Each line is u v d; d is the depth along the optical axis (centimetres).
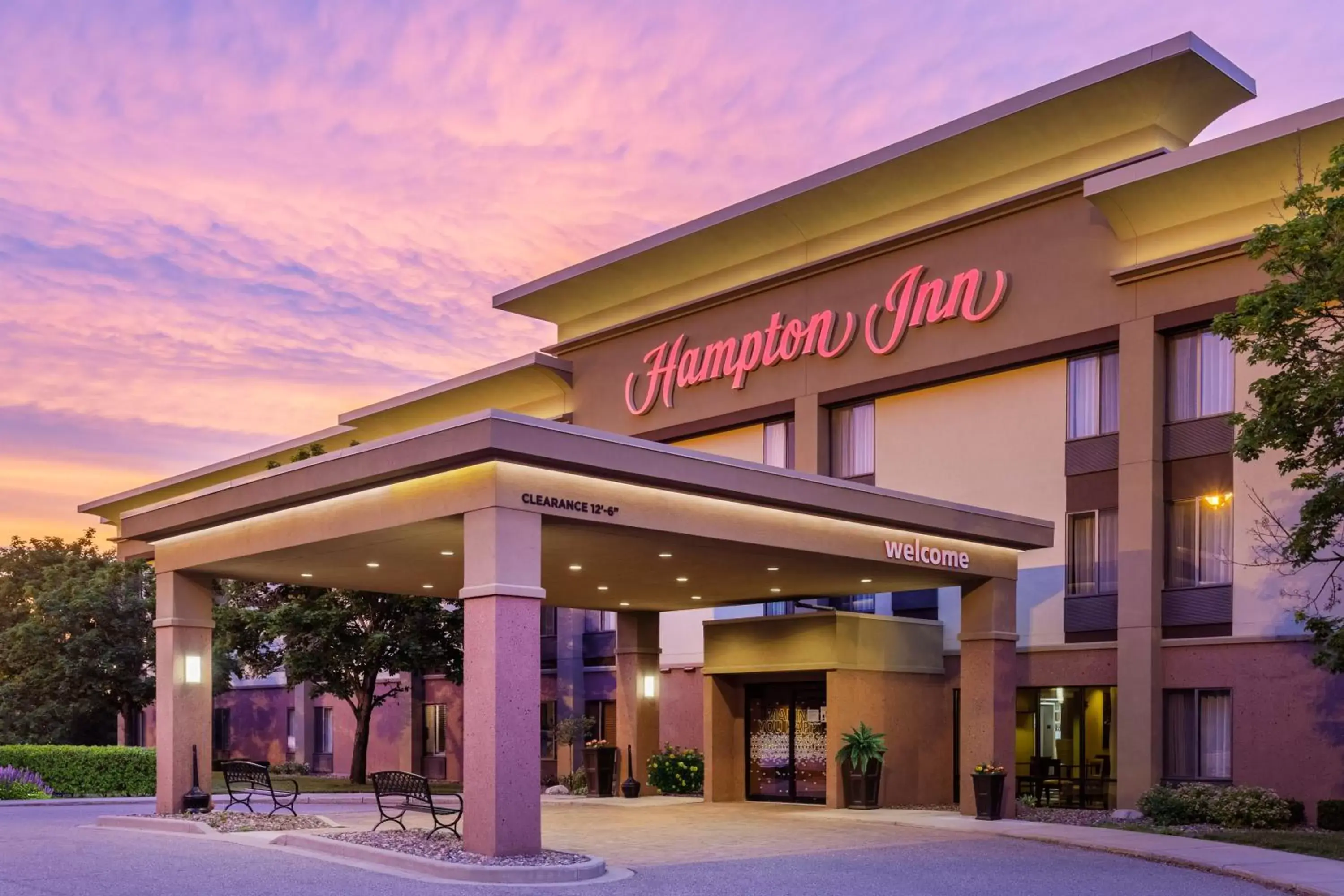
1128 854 1881
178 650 2253
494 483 1619
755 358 3375
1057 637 2727
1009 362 2831
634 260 3672
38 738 3972
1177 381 2595
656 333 3716
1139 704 2506
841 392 3172
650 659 3231
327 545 1961
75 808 2695
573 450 1670
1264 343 1997
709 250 3519
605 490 1773
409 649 3362
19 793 2823
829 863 1736
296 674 3397
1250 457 1980
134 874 1478
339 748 4559
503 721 1580
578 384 3938
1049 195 2781
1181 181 2492
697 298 3594
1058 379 2798
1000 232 2884
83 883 1403
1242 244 2436
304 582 2512
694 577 2495
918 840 2055
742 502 1997
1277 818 2244
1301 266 1989
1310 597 2333
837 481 2127
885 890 1500
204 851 1711
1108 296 2667
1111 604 2639
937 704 2888
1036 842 2052
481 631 1609
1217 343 2538
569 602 3008
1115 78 2641
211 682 2302
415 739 4278
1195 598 2495
